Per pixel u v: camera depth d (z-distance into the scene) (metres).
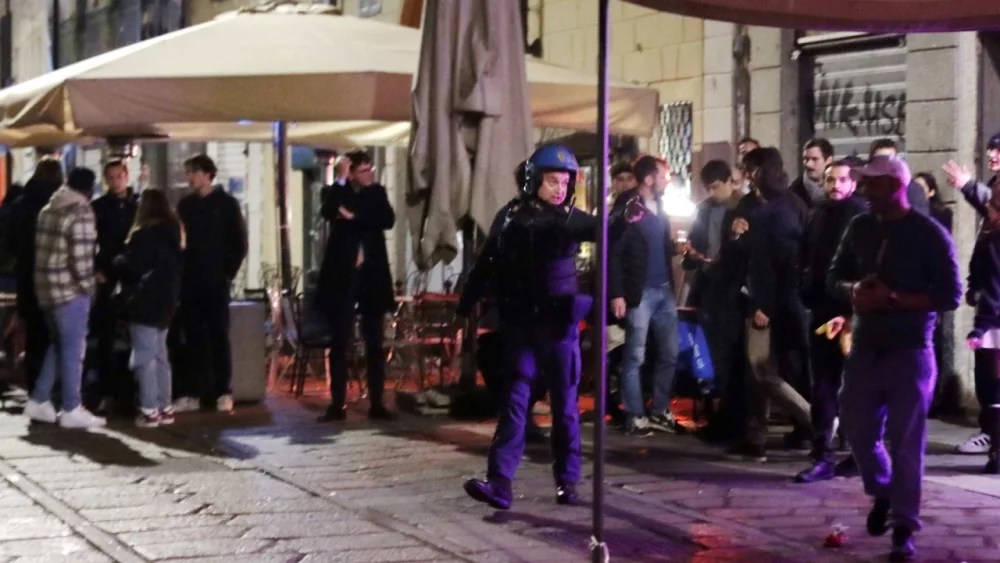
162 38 13.12
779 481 9.70
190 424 12.33
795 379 10.65
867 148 14.15
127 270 12.11
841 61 14.37
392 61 12.29
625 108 12.72
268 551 7.73
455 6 11.21
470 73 11.16
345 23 13.63
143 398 12.22
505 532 8.20
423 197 11.39
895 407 7.56
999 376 9.93
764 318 10.17
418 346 13.89
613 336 11.98
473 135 11.25
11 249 13.02
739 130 15.27
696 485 9.55
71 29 35.66
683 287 14.09
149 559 7.55
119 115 11.72
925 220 7.56
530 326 8.70
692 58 15.89
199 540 7.98
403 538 8.02
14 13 39.88
